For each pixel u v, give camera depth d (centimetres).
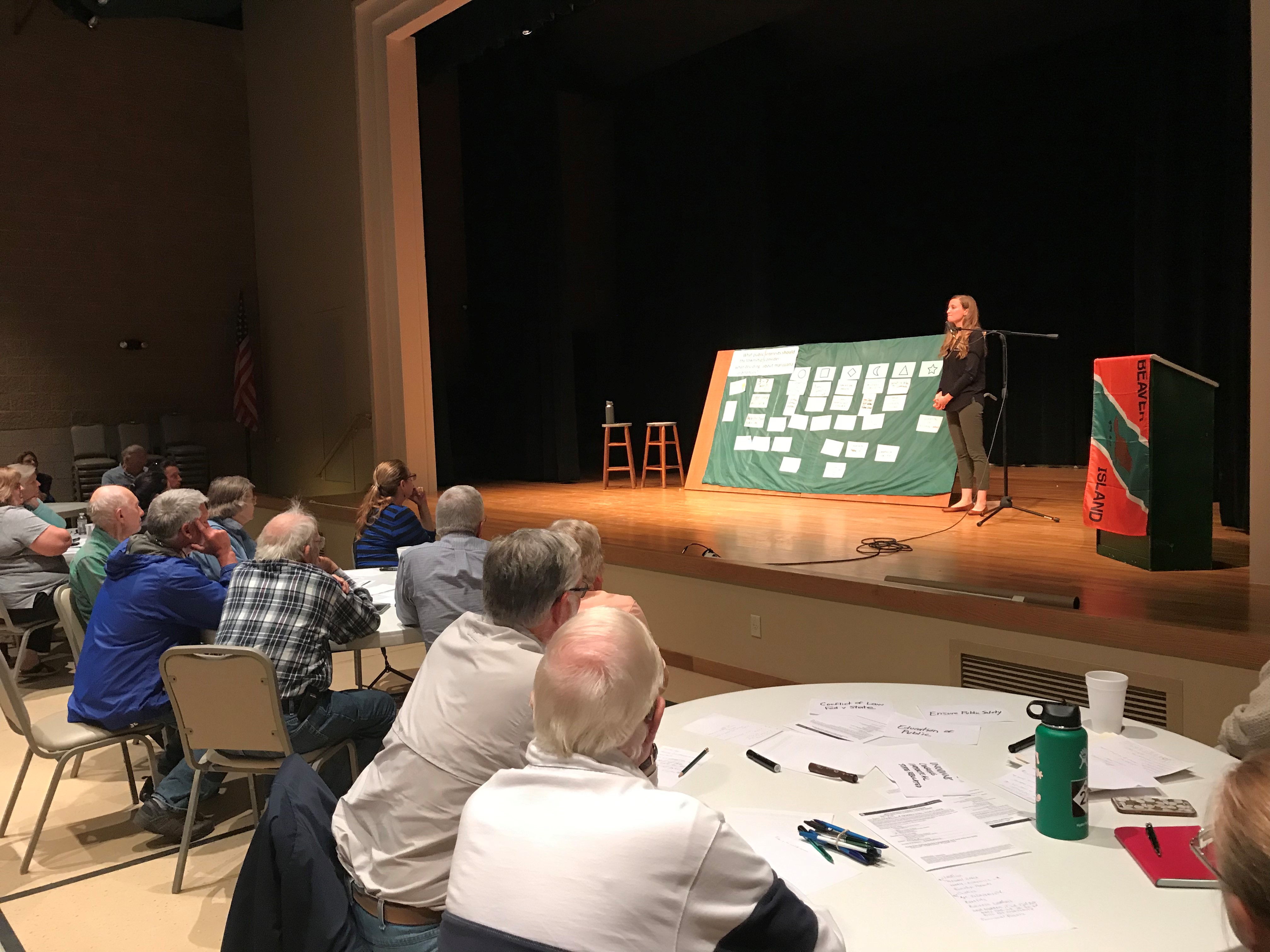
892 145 940
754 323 898
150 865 299
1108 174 820
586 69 960
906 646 357
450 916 112
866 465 629
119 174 950
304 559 301
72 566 379
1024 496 645
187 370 998
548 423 930
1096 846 144
